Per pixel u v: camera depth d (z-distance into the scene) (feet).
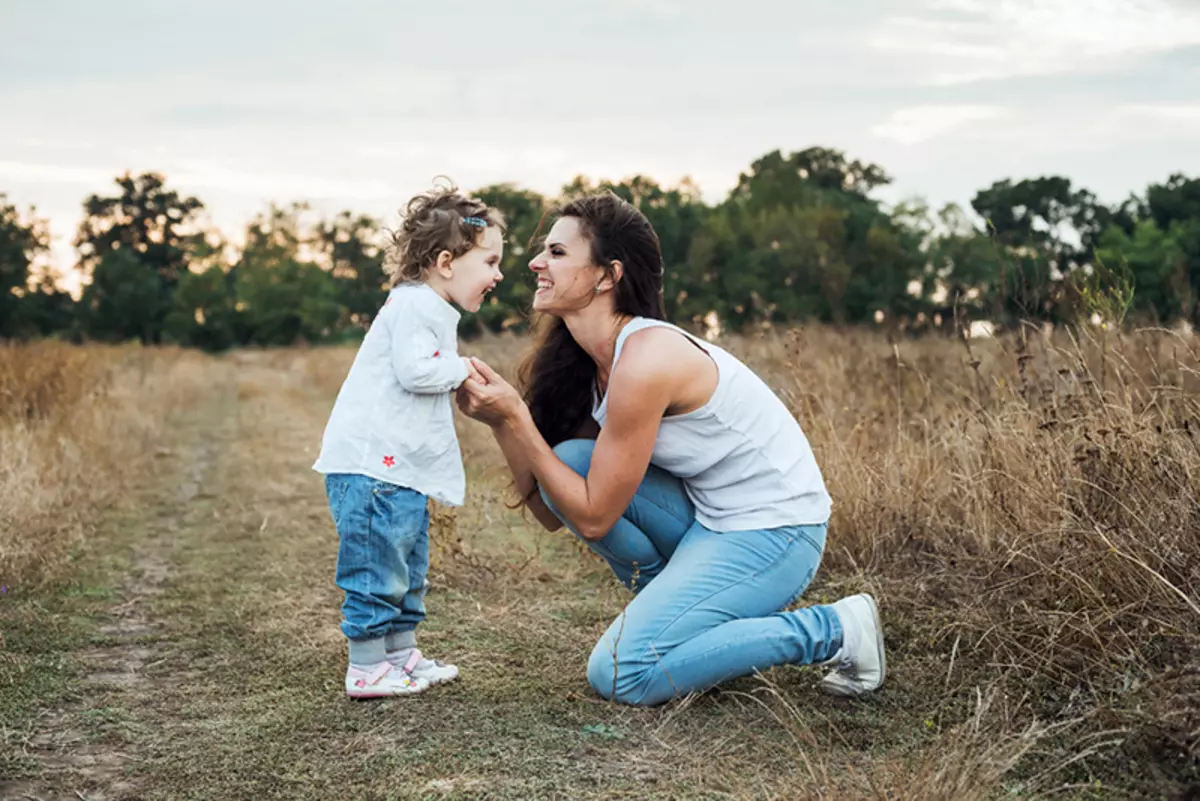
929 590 12.36
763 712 9.45
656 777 8.20
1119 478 11.20
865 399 19.67
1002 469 13.12
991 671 9.98
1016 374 15.79
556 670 10.77
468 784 8.11
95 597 14.14
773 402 10.02
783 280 193.06
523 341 31.99
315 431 35.12
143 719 9.65
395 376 10.05
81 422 26.32
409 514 10.00
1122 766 8.03
